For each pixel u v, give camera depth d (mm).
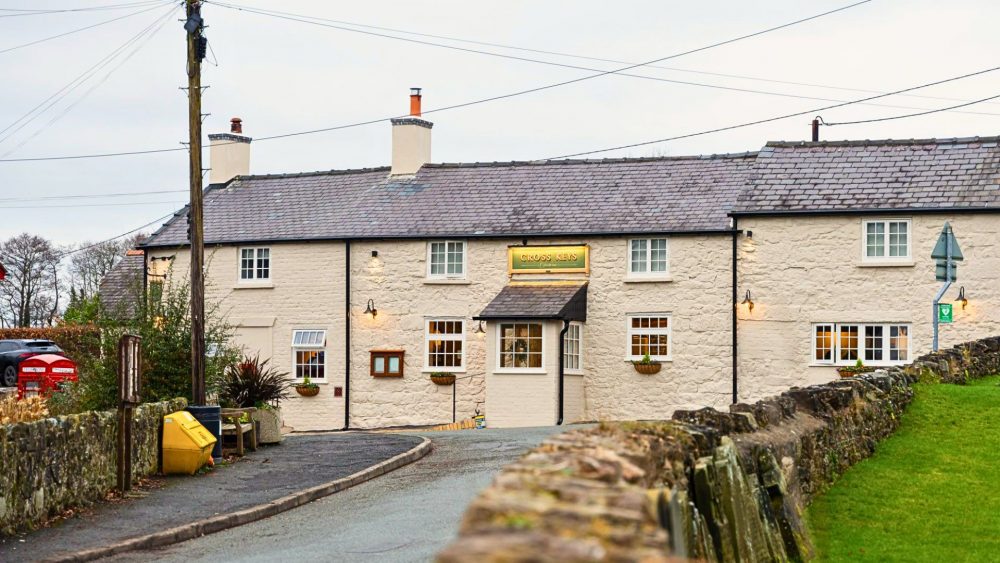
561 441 7633
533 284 34156
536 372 32750
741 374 32000
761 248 32000
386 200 37562
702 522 8766
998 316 30156
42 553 12719
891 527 12820
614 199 34875
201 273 22141
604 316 33531
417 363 35219
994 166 31469
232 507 15875
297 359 36656
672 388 32625
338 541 13359
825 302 31438
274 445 24406
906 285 30891
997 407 18250
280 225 37875
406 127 38812
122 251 79438
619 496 5457
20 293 76875
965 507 13516
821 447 14383
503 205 35844
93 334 24984
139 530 14148
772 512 11070
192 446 19156
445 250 35281
